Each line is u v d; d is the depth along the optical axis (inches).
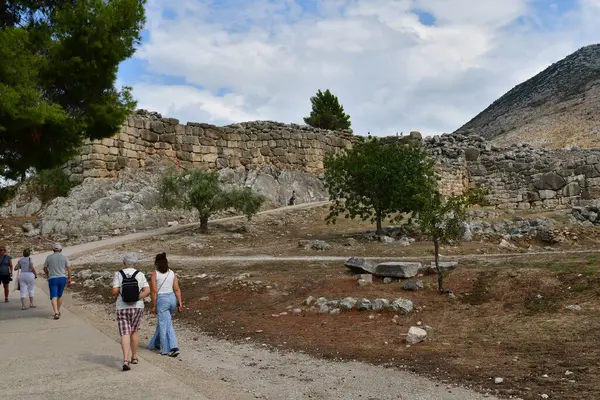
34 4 583.8
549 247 838.5
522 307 443.5
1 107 475.5
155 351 372.8
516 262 592.7
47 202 1235.9
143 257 848.3
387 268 572.4
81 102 589.3
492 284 498.6
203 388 283.1
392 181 965.2
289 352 374.6
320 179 1644.9
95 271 724.0
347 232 1091.3
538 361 319.6
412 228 1031.6
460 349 357.7
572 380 282.5
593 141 2338.8
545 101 3437.5
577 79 3538.4
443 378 302.0
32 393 266.2
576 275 483.5
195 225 1162.6
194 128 1476.4
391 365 332.5
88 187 1221.1
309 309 486.0
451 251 786.2
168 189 1096.2
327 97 2507.4
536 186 1529.3
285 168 1608.0
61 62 558.3
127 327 322.3
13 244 981.2
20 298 571.5
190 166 1453.0
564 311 417.7
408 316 450.0
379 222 999.0
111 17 570.9
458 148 1648.6
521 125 3117.6
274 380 309.6
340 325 439.2
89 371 308.2
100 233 1093.1
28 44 539.2
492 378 296.2
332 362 346.0
